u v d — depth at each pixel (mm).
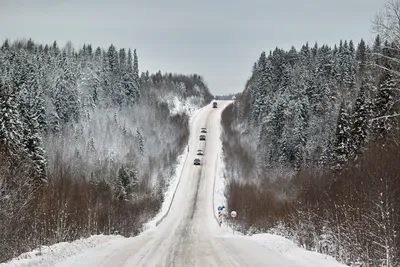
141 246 19953
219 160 95062
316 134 72312
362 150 32750
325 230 24500
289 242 21969
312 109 77438
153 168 85688
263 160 84625
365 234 18594
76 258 15109
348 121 46594
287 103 85500
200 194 72312
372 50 19125
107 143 90562
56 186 42688
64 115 87875
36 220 25328
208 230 43031
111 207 42219
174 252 17719
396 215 17750
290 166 72938
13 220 23281
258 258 15844
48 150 66125
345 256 19156
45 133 69625
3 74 78812
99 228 36375
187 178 82750
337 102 71938
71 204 37250
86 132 91625
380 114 27531
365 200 20375
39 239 22297
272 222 41906
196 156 98750
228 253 17406
